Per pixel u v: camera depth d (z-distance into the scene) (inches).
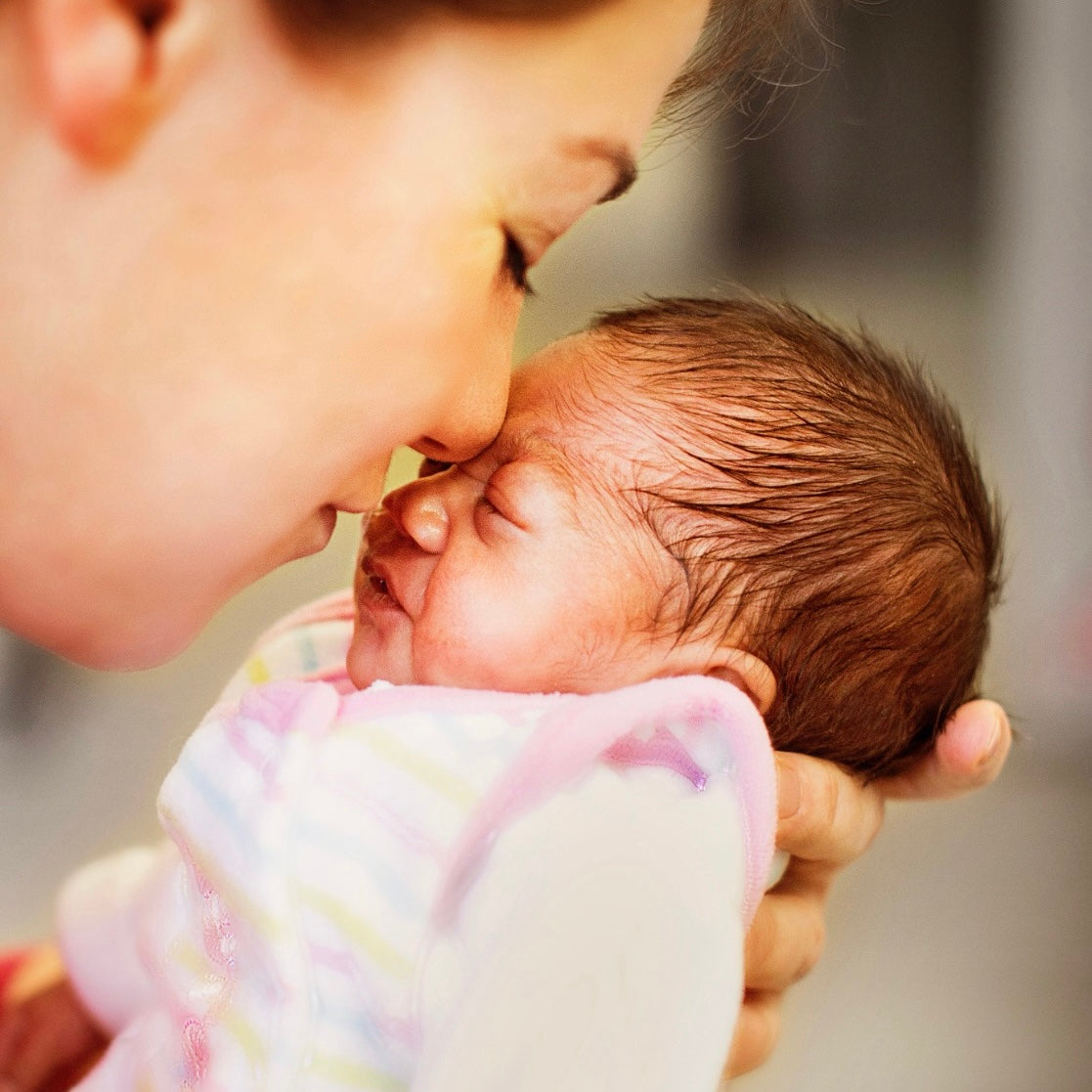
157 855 49.1
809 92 148.3
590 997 28.7
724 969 29.6
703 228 158.9
